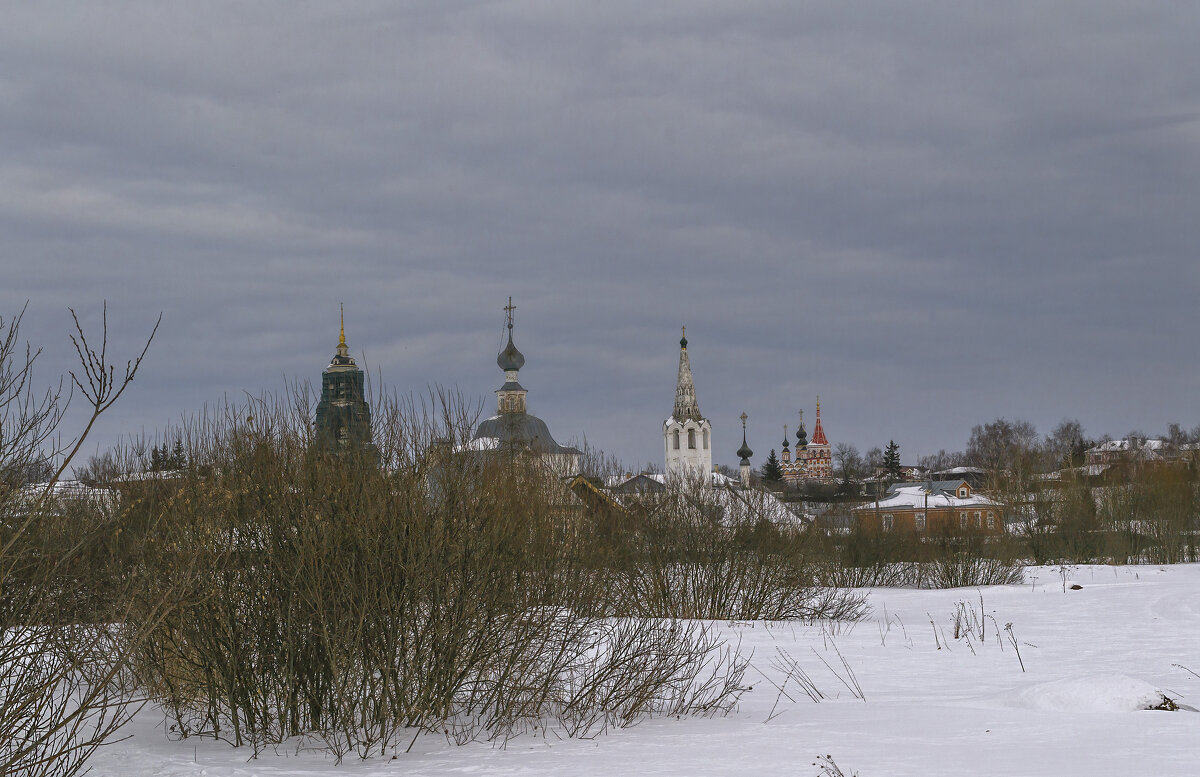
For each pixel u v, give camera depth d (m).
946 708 14.95
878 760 11.11
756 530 33.84
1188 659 22.19
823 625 30.52
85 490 13.06
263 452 14.27
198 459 14.55
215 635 13.33
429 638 13.99
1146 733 12.21
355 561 13.70
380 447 14.66
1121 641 26.22
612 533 25.30
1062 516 70.81
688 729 13.90
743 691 17.44
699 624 28.80
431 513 14.22
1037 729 12.79
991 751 11.40
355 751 12.63
